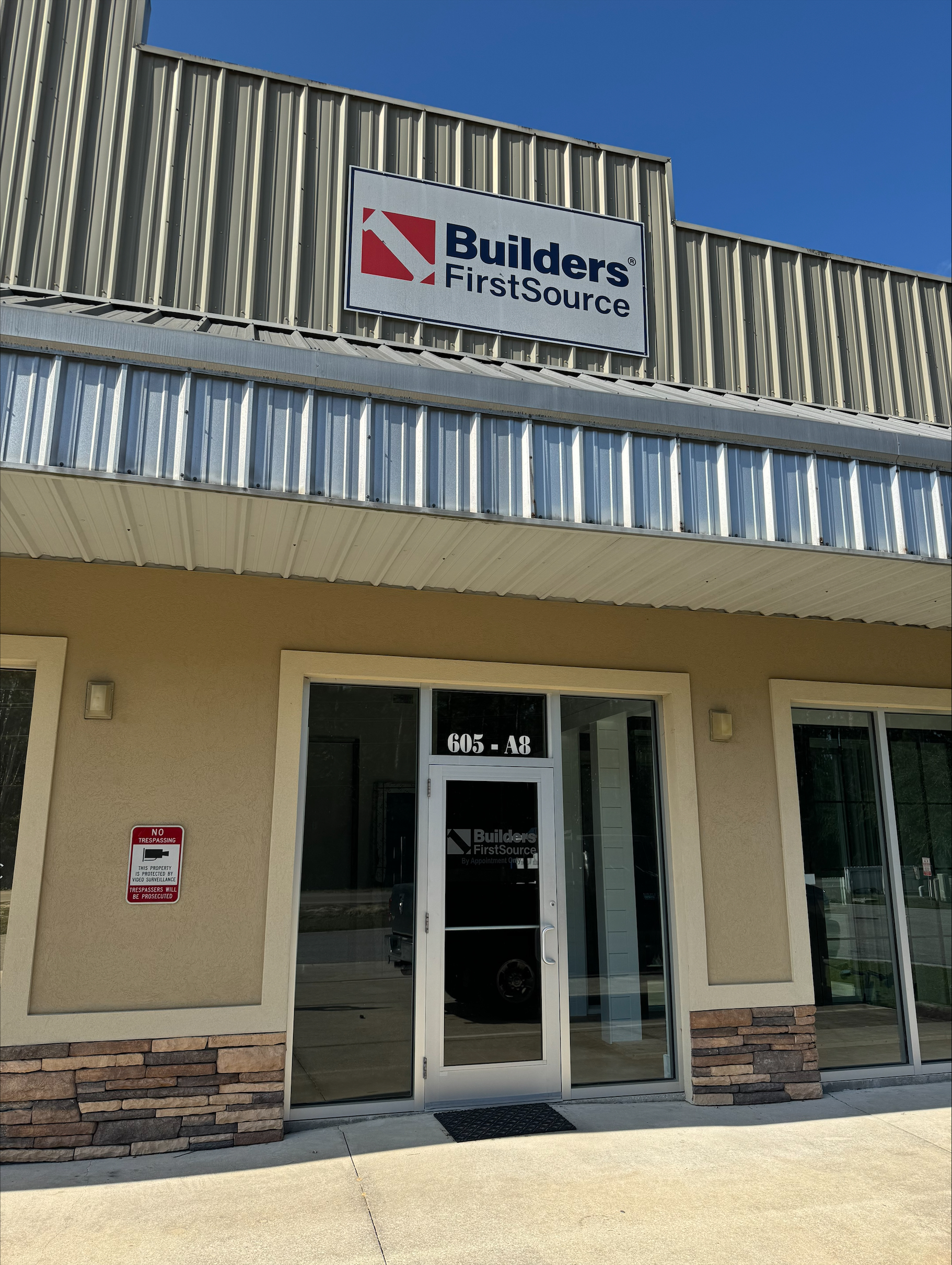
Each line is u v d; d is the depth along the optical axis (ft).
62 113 20.61
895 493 15.98
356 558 16.94
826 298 26.61
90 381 12.28
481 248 22.90
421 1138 17.61
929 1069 22.84
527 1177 15.98
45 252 19.69
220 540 15.90
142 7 21.65
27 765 17.67
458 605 21.04
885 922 23.65
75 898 17.47
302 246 21.40
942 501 16.29
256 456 12.77
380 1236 13.71
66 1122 16.69
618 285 24.13
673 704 22.21
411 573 18.04
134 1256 13.07
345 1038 18.98
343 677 20.02
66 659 18.24
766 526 15.15
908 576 17.87
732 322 25.30
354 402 13.37
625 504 14.48
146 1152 16.87
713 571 17.60
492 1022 19.97
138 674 18.58
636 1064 20.92
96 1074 16.97
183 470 12.39
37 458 11.90
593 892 21.39
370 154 22.52
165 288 20.17
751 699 22.89
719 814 21.97
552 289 23.38
